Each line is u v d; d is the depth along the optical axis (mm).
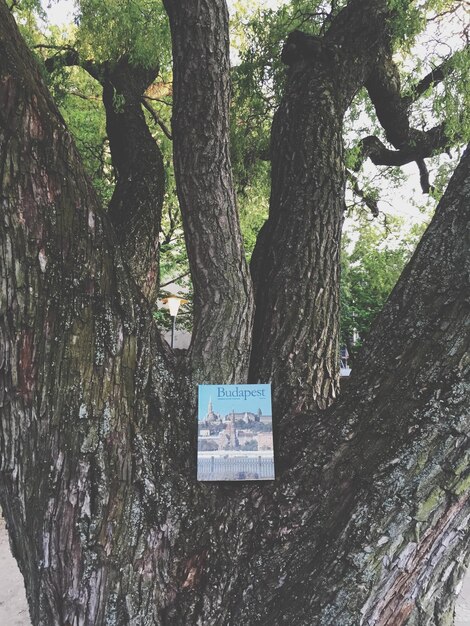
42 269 1395
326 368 2012
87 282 1484
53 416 1407
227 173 1965
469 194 1517
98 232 1542
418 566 1355
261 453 1687
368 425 1508
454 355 1383
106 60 4004
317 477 1563
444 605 1413
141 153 3023
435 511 1332
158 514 1552
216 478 1650
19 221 1361
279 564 1516
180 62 1997
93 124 6633
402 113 3938
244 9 5270
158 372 1745
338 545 1395
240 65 4355
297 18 4270
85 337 1465
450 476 1323
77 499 1413
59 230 1430
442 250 1517
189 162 1929
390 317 1601
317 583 1396
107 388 1493
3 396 1408
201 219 1914
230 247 1930
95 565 1421
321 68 2660
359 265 11062
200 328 1922
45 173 1411
